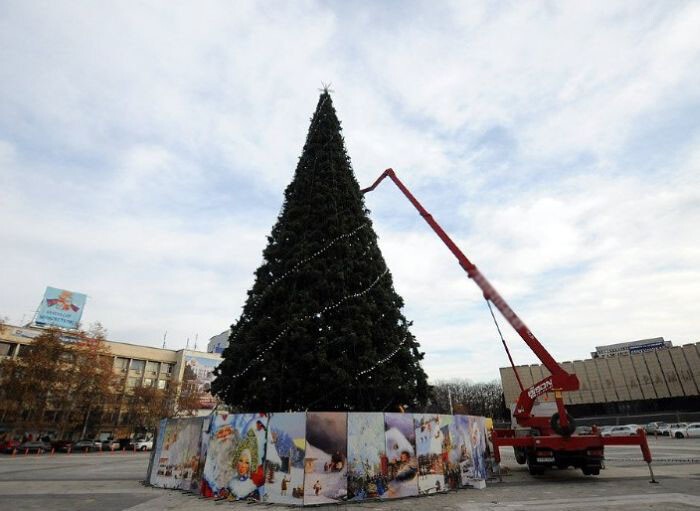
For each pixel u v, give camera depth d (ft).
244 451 32.40
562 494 31.99
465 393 273.13
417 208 49.19
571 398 208.23
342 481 30.04
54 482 43.60
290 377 36.50
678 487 33.88
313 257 41.42
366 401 37.63
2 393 130.82
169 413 179.01
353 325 38.81
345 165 49.19
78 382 141.18
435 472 34.12
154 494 34.37
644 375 192.54
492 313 50.31
